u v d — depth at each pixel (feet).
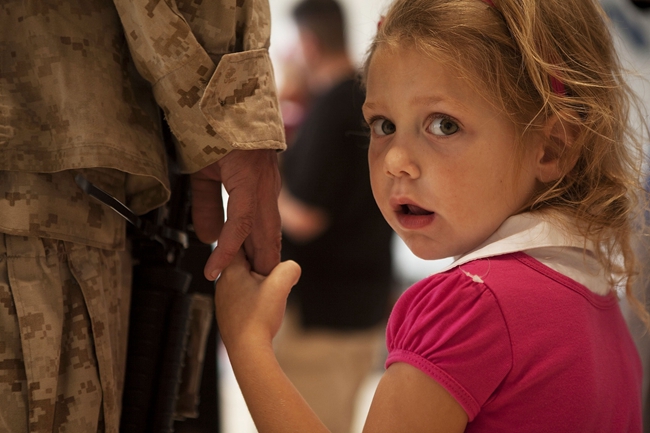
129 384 3.69
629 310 6.07
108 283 3.51
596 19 3.47
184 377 4.09
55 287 3.25
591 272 3.20
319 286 7.82
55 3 3.35
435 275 3.04
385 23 3.32
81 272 3.36
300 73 9.74
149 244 3.82
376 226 7.88
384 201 3.31
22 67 3.33
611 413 3.15
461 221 3.12
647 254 4.02
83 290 3.33
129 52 3.58
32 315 3.16
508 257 3.04
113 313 3.53
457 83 3.04
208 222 3.95
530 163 3.14
